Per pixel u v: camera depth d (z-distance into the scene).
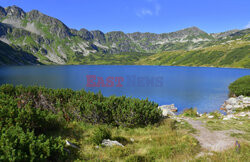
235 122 15.38
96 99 17.08
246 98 33.91
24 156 5.78
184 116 21.56
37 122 9.38
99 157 7.50
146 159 7.57
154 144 9.71
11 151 5.79
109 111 14.66
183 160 7.50
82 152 7.83
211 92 53.66
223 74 124.38
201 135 11.45
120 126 13.79
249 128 13.11
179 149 8.67
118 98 16.45
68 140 9.02
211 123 15.08
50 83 74.81
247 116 18.73
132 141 10.43
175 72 149.00
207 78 97.94
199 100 42.31
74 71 161.75
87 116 13.91
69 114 14.05
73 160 6.96
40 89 17.28
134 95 49.12
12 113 9.19
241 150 8.36
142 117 14.71
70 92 17.89
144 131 12.84
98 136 9.56
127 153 8.24
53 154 6.82
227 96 47.06
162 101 41.62
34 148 6.39
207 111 31.81
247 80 48.12
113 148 8.41
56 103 15.44
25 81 78.81
